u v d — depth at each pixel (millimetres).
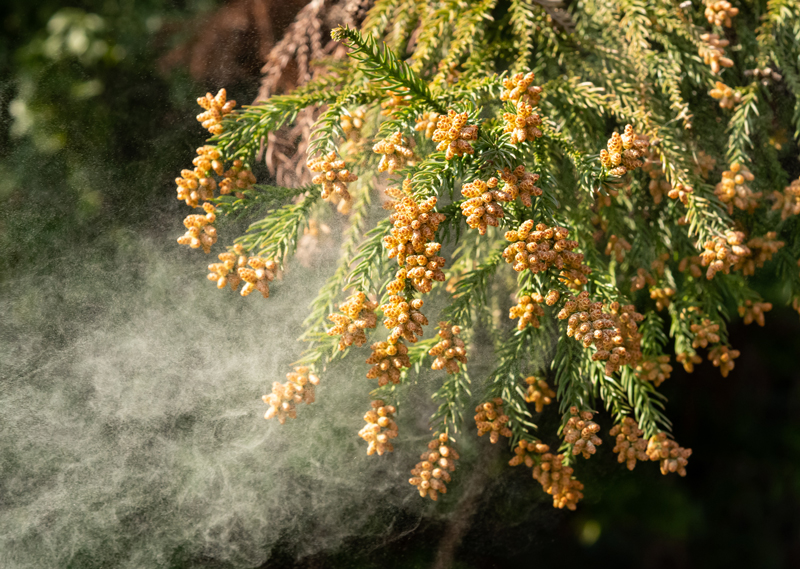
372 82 856
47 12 1019
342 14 924
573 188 883
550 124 862
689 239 900
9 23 1026
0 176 997
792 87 900
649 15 903
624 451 853
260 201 849
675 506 1077
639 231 900
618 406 856
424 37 890
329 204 874
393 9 914
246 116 846
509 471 991
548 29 902
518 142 819
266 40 965
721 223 858
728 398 1145
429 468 846
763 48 904
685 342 892
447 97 853
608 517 1071
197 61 980
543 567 1073
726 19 891
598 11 901
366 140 875
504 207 826
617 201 896
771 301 1004
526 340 859
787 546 1146
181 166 988
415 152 859
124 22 1001
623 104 890
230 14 963
